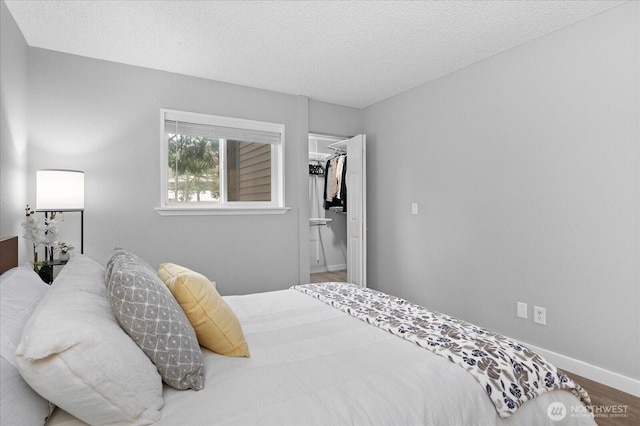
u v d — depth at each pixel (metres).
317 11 2.26
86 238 2.91
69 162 2.84
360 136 4.09
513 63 2.76
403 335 1.52
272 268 3.75
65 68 2.82
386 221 4.05
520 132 2.71
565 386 1.31
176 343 1.11
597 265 2.28
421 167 3.59
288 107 3.84
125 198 3.05
